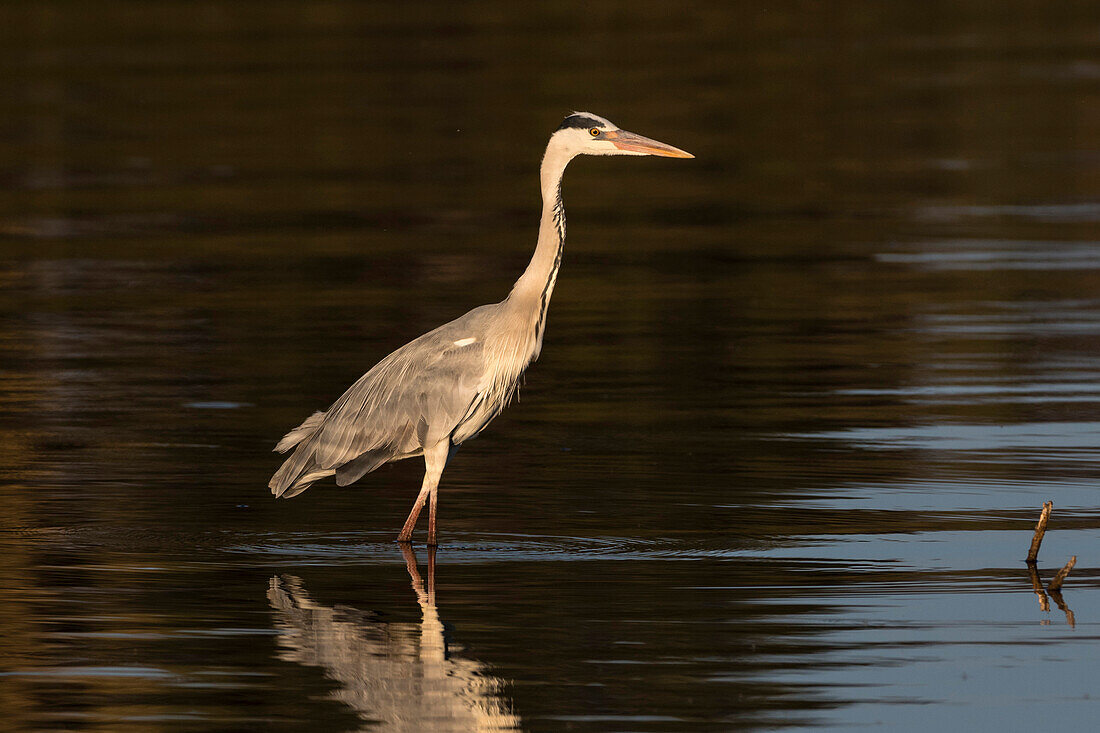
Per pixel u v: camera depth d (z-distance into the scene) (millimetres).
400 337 18484
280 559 11000
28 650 9133
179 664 8898
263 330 18969
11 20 47688
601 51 41969
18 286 21469
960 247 23469
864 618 9656
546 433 14672
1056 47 42781
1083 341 18250
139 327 19219
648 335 18812
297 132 32938
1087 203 26375
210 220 25719
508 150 31125
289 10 49719
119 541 11414
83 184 28641
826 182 28406
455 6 50250
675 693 8461
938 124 33406
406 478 13359
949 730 7961
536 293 12000
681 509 12180
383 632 9430
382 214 26000
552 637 9328
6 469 13375
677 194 27859
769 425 14852
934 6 50812
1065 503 12258
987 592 10148
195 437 14484
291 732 7934
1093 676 8688
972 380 16562
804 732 7941
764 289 21094
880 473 13172
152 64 40781
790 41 43969
